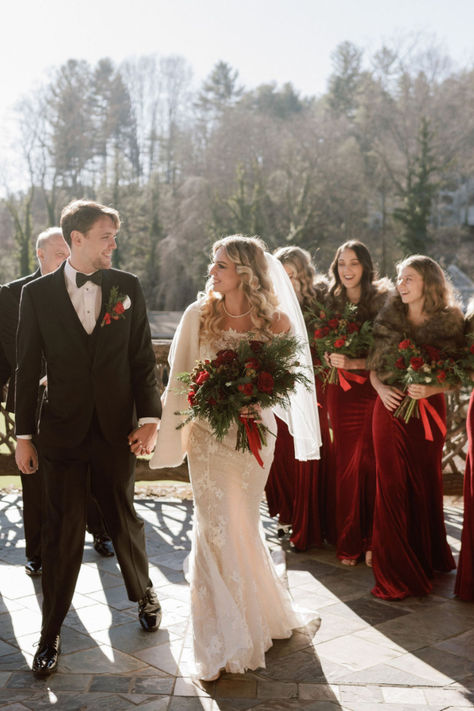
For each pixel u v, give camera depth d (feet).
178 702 9.74
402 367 13.79
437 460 14.48
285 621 11.85
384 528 13.65
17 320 13.89
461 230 153.79
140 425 11.37
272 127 167.12
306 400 12.99
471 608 13.07
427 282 13.97
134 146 217.15
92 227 10.82
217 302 11.42
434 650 11.35
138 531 11.66
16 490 21.40
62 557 10.78
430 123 140.46
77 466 10.97
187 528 17.54
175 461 11.54
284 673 10.58
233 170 158.40
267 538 17.15
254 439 10.91
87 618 12.39
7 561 15.25
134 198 172.14
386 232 141.90
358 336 15.28
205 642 10.62
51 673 10.44
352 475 15.35
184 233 152.66
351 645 11.51
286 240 135.23
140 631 11.90
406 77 159.84
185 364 11.57
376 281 16.25
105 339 10.91
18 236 160.56
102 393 10.94
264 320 11.21
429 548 14.37
